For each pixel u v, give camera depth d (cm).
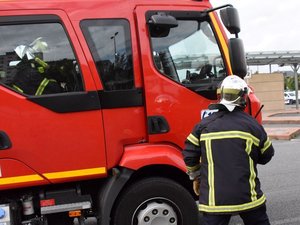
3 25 416
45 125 416
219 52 472
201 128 369
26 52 421
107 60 438
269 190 768
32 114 413
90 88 429
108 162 434
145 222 445
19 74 418
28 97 413
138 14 448
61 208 436
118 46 443
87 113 428
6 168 407
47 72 424
